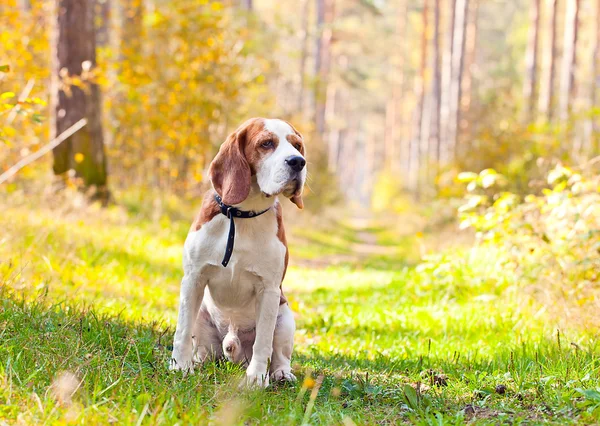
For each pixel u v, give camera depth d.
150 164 14.94
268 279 3.85
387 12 50.84
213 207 3.86
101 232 9.02
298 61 34.81
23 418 2.78
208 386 3.60
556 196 6.24
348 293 8.68
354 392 3.74
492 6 53.38
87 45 11.21
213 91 13.95
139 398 3.10
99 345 4.02
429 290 7.75
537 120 16.27
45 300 4.80
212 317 4.21
